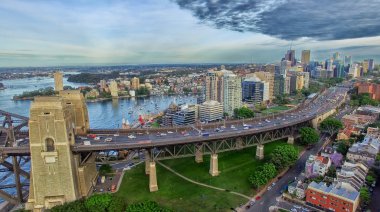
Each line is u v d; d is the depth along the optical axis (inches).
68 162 5270.7
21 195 5905.5
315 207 5285.4
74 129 6348.4
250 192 5954.7
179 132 7047.2
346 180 5447.8
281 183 6309.1
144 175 6811.0
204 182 6382.9
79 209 4881.9
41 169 5226.4
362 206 5206.7
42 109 5088.6
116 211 4958.2
